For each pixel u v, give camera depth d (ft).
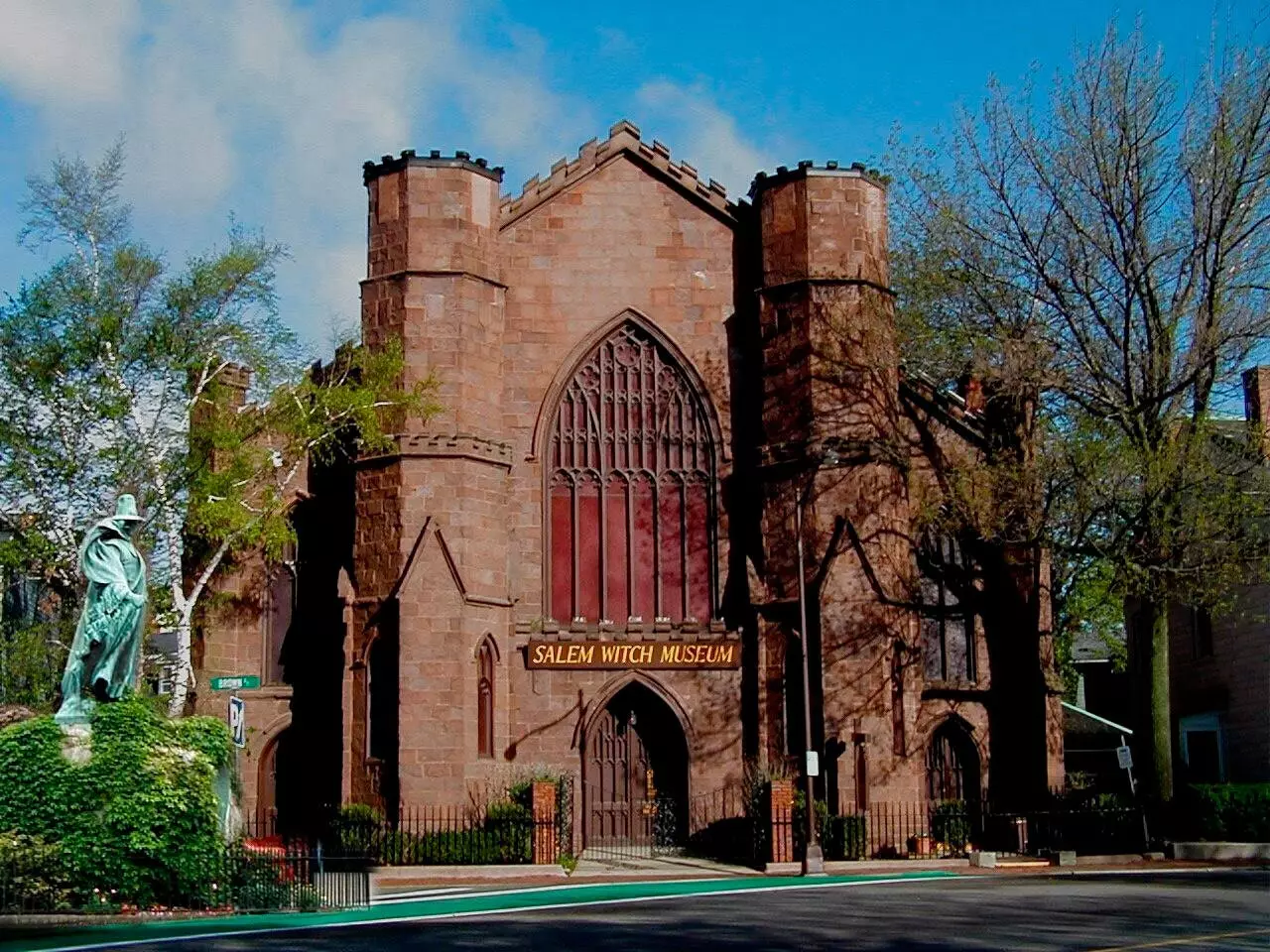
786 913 99.71
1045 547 161.99
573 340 172.45
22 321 150.20
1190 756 196.24
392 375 161.58
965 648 175.52
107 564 104.63
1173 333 154.10
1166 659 160.25
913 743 160.97
